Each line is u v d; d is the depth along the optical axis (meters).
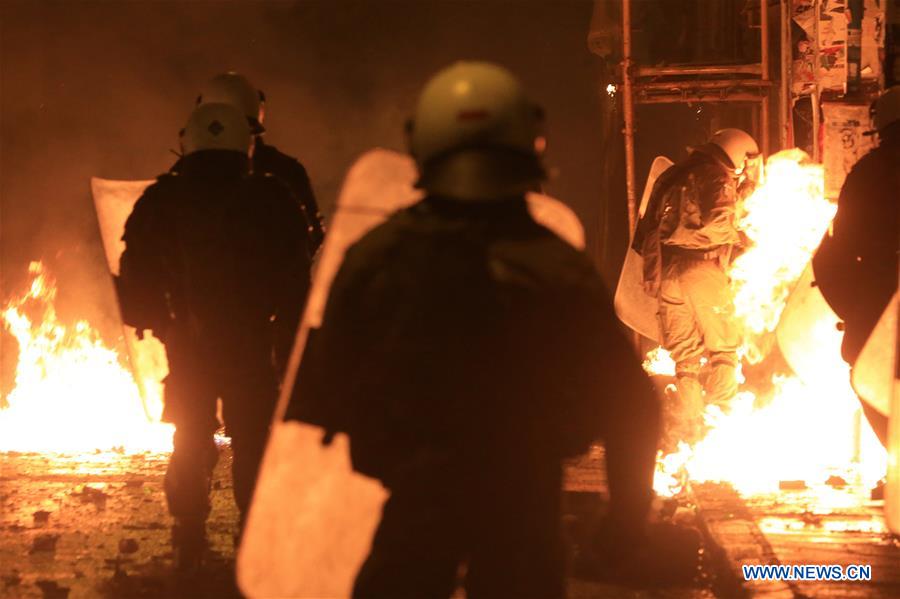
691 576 13.51
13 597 12.83
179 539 13.65
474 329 7.30
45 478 19.66
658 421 7.47
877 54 20.09
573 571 13.61
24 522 16.41
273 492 7.71
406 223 7.46
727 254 21.73
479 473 7.32
